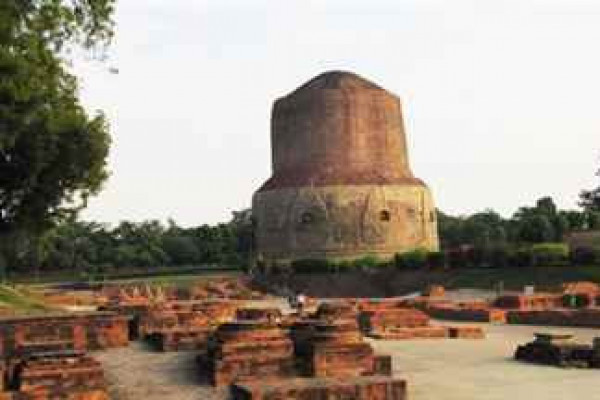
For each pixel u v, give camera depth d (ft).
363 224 243.81
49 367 43.16
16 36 62.75
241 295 193.47
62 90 95.81
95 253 312.29
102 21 66.08
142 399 46.26
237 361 48.85
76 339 59.11
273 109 271.49
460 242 357.00
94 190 107.86
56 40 65.31
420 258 198.59
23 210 105.60
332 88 258.98
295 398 41.24
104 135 105.70
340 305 115.34
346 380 44.16
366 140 258.16
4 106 74.08
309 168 255.09
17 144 96.53
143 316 68.64
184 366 53.62
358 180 249.14
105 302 143.64
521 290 162.81
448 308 117.08
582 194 286.25
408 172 266.98
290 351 50.47
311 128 257.75
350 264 213.87
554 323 99.66
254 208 265.34
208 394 46.78
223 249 330.34
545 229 250.37
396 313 93.61
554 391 48.62
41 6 62.44
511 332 91.76
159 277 249.14
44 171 102.78
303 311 110.93
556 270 164.86
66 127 98.63
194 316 77.61
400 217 248.93
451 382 52.75
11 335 56.49
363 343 51.37
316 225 245.04
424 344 78.23
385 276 203.62
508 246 184.85
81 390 43.19
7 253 141.59
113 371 52.49
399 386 43.29
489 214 377.09
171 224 351.67
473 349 73.05
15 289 128.36
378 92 263.90
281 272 225.76
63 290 194.39
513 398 46.44
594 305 112.37
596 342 59.93
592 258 159.74
